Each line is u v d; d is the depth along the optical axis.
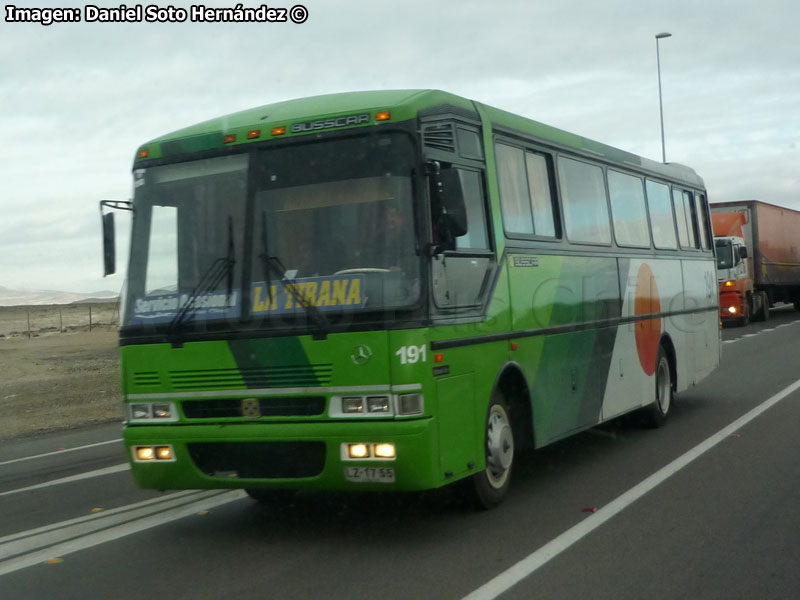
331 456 6.87
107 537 7.65
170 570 6.60
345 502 8.64
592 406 10.17
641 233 12.16
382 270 6.88
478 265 7.79
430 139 7.26
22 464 12.08
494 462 8.05
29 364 27.73
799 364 19.81
